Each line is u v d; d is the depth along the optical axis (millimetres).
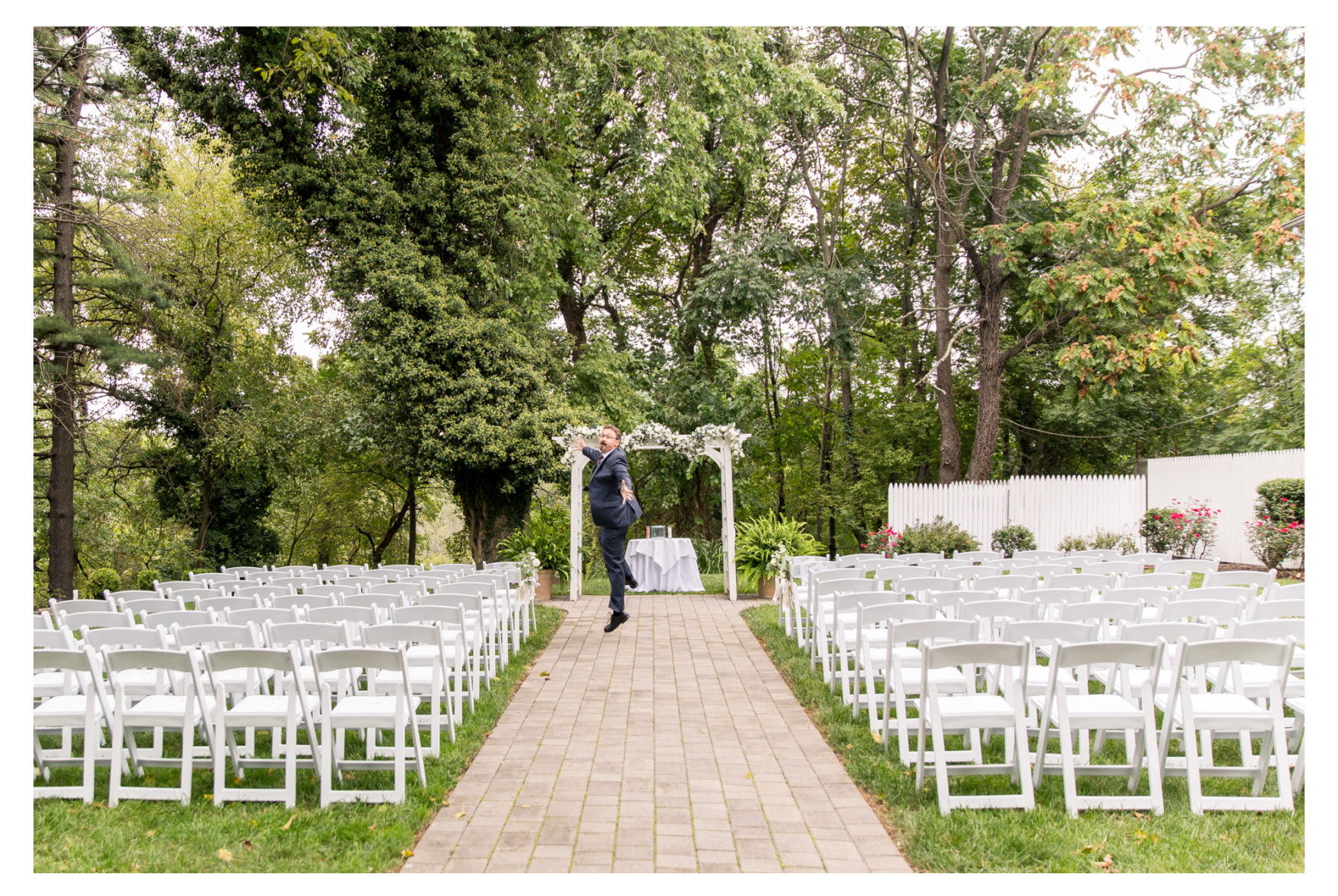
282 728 5078
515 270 15133
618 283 23359
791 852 3836
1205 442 23250
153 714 4570
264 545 20609
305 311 20297
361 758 5234
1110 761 5043
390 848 3824
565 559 12773
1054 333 20547
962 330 20500
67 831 4055
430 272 14125
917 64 20250
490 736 5566
